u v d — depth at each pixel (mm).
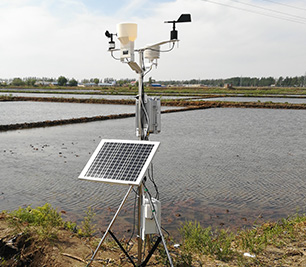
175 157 13422
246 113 35062
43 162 12273
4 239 4496
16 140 17234
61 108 38781
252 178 10344
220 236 5324
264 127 23625
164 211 7469
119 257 4484
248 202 8117
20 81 162750
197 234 5168
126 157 3689
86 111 35281
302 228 5707
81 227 6348
